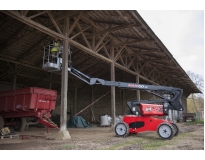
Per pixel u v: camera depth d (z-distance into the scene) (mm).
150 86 7582
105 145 6047
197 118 23750
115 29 9219
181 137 7602
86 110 19688
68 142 6672
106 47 12047
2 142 6711
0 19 9875
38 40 12047
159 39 9719
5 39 11328
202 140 6867
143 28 8539
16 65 13438
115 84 7664
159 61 14156
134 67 13961
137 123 7973
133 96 17656
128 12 7348
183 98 25391
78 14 8547
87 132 10477
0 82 14773
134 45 11773
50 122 9789
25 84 16391
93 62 16438
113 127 10789
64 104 7520
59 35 7754
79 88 20438
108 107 18891
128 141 6812
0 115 10508
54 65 7406
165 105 7625
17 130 10320
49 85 17000
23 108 9445
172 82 21375
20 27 10664
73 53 14531
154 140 6988
